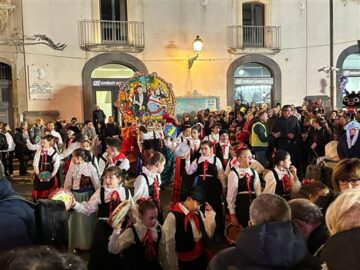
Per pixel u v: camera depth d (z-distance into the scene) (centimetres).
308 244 274
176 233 409
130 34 1789
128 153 1116
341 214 189
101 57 1759
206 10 1852
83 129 1284
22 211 251
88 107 1750
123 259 399
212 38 1862
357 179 346
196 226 413
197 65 1858
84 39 1738
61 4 1706
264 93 1942
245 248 190
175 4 1830
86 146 681
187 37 1842
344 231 170
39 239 265
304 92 1959
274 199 246
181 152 726
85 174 593
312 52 1959
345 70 2016
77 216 573
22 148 1252
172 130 1082
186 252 411
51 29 1695
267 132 1048
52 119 1688
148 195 520
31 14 1662
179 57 1842
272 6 1909
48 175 682
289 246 188
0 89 1664
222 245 610
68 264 144
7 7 1619
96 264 418
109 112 1803
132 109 1319
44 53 1686
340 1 1973
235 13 1877
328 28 1964
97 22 1750
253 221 245
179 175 738
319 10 1953
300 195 379
